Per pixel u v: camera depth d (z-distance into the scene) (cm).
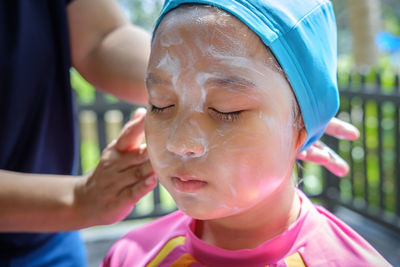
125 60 132
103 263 120
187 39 81
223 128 81
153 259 106
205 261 97
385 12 690
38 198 102
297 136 90
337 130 110
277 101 82
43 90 132
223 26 80
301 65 85
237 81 79
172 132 82
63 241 142
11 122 126
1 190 101
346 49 619
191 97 82
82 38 138
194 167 81
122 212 105
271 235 95
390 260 321
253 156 81
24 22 126
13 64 124
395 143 341
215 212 84
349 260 91
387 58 581
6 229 105
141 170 102
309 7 88
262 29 80
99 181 103
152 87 86
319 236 95
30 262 132
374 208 373
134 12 498
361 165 384
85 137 462
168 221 117
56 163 142
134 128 103
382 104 346
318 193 405
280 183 88
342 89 369
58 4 130
